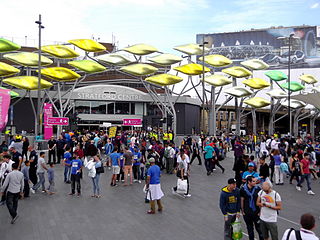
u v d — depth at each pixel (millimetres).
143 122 43438
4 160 11273
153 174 9578
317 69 92875
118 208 10188
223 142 27000
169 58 39625
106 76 67500
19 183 8766
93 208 10180
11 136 24391
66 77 35781
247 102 44000
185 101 56312
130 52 38719
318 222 8711
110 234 7668
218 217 9188
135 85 69375
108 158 20141
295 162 14062
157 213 9602
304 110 70188
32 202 10969
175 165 18797
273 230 6258
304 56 94312
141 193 12562
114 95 54469
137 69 38531
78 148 18109
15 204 8750
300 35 94688
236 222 6445
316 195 12336
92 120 54031
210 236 7551
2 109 16375
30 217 9117
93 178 11820
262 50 97875
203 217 9188
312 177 17078
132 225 8391
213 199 11562
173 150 18141
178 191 11727
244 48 99000
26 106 48875
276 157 14750
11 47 33188
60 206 10430
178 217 9172
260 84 41312
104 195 12172
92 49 36469
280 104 49750
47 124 28438
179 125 56344
